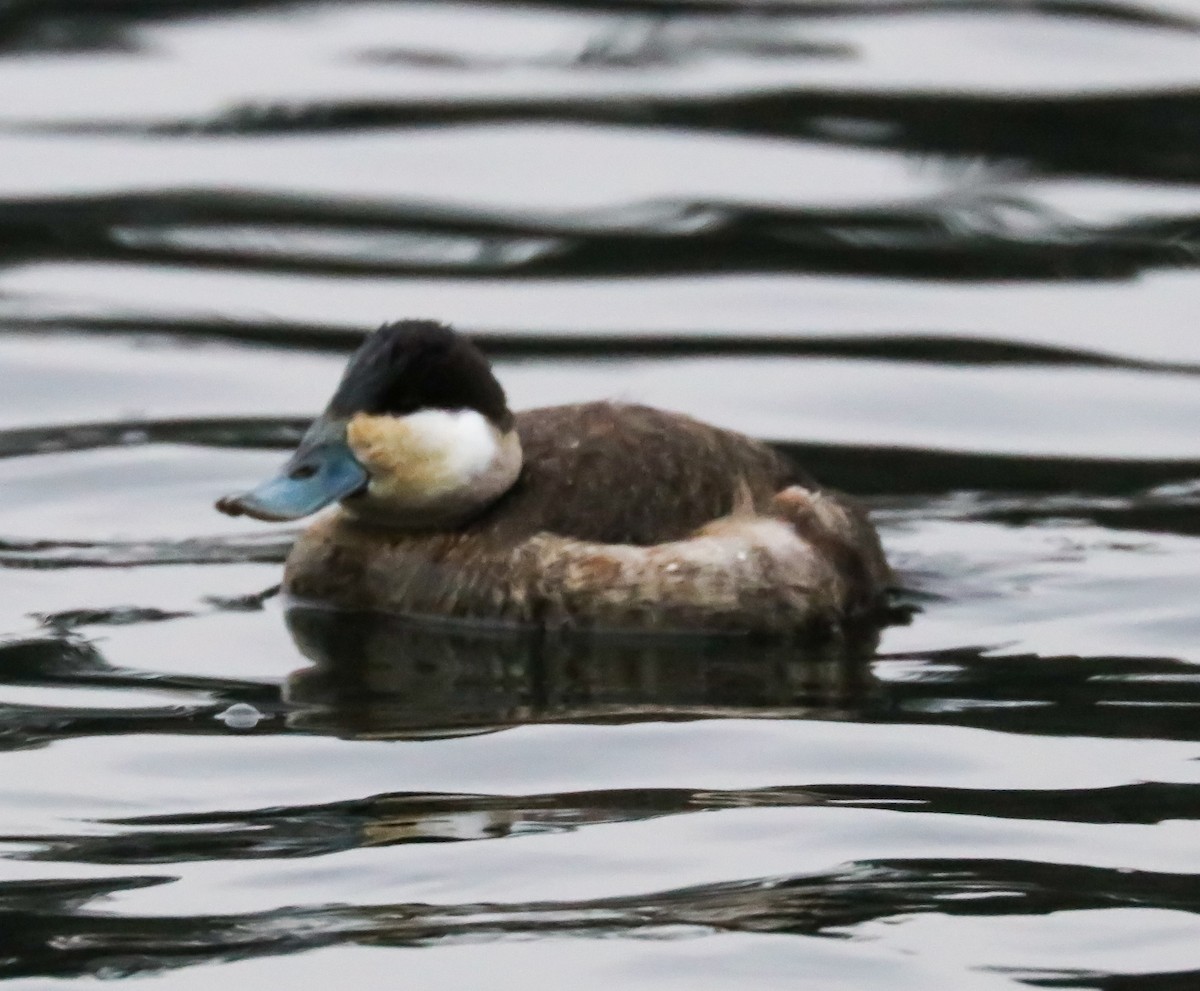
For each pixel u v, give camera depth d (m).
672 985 8.25
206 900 8.86
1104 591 12.52
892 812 9.69
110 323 18.00
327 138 21.98
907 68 23.41
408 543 12.25
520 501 12.19
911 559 13.12
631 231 19.94
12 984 8.22
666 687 11.16
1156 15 24.64
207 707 10.84
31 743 10.39
